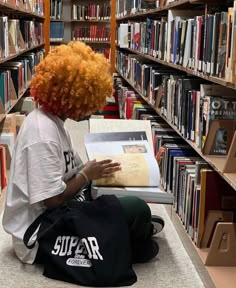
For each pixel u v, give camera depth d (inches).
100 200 87.7
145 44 210.2
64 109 89.0
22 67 223.3
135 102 212.2
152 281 91.5
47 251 87.3
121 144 104.3
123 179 97.8
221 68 90.5
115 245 84.4
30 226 89.2
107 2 365.7
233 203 97.8
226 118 96.8
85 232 83.8
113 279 84.2
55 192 85.5
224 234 91.3
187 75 145.7
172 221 122.9
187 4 129.0
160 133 151.6
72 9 361.7
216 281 86.3
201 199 97.5
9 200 91.2
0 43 150.2
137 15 233.8
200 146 103.2
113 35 341.4
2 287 87.0
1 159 135.1
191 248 101.8
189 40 117.6
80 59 88.2
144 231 92.7
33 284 87.6
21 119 185.8
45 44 345.1
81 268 85.3
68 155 92.0
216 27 92.4
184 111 119.2
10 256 99.3
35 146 85.5
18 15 273.6
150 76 187.9
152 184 98.4
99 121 116.8
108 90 91.4
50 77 86.8
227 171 84.8
